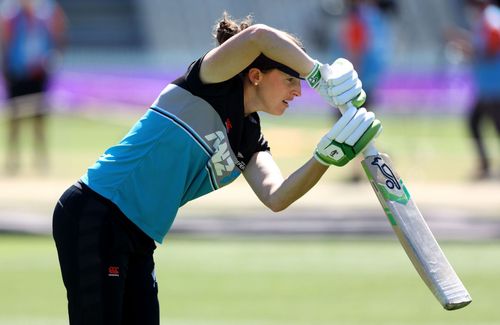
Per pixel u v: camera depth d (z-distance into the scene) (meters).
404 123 73.75
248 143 15.89
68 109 78.38
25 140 66.12
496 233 36.16
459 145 63.81
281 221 37.38
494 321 25.53
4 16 52.47
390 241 36.16
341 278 30.55
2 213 38.75
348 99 14.54
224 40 15.84
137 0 107.75
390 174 14.80
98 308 15.13
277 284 29.80
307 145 60.50
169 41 107.31
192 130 15.13
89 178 15.49
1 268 32.06
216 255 34.06
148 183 15.29
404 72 81.31
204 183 15.76
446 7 107.31
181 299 27.89
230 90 15.11
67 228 15.38
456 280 14.47
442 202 40.31
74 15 107.06
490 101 46.56
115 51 106.94
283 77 15.17
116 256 15.22
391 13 46.75
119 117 79.00
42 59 52.66
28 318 25.84
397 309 26.80
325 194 42.16
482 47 46.44
